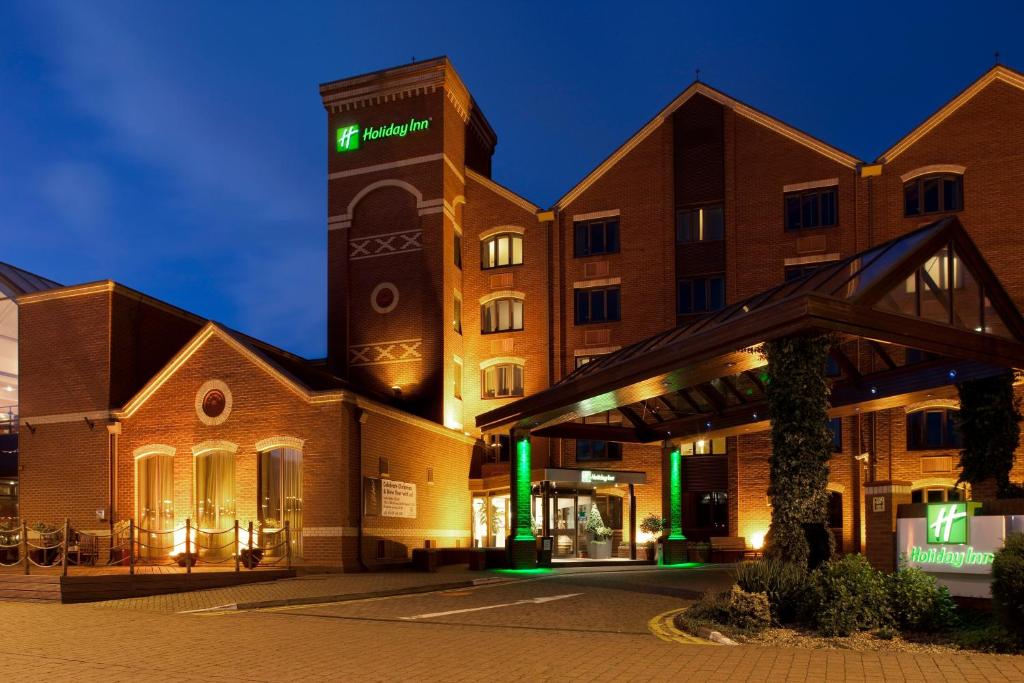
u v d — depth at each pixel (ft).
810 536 43.19
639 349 73.00
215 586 64.69
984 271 49.96
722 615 40.40
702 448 112.37
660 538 98.12
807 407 44.47
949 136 103.76
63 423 93.09
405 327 116.16
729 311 61.46
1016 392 91.25
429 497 100.01
